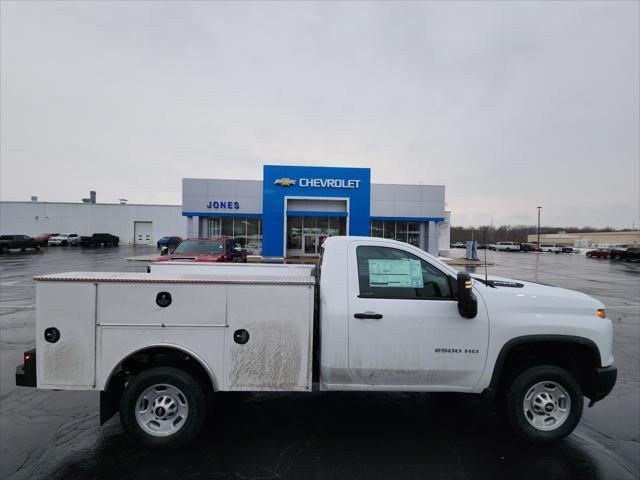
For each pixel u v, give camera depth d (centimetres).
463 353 331
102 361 311
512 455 316
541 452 321
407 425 367
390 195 2895
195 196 2755
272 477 281
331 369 329
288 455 311
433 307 335
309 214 2689
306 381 322
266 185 2627
